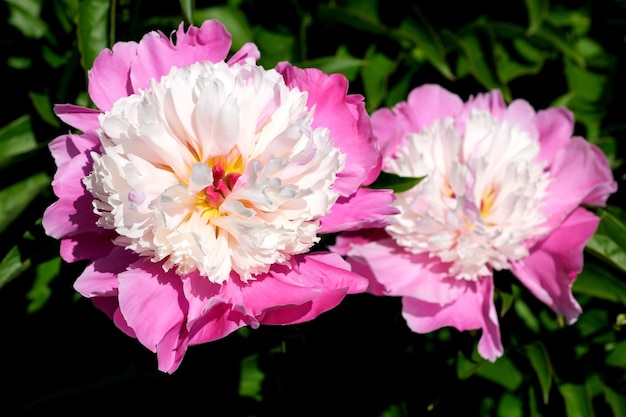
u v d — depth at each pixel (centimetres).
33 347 66
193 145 52
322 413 66
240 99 51
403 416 67
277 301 51
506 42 78
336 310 64
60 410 69
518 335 69
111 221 50
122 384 68
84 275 51
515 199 60
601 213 65
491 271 61
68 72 63
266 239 50
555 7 81
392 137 63
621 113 79
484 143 63
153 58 54
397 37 72
